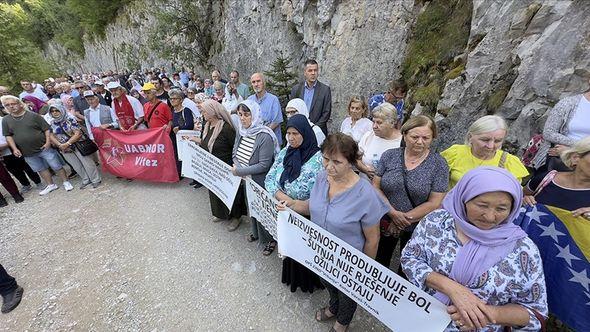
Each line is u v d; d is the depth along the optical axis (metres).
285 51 8.79
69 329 2.81
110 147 5.58
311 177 2.36
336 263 2.12
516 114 3.14
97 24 26.34
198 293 3.05
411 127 2.15
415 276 1.53
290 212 2.34
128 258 3.68
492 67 3.41
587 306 1.50
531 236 1.65
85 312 2.97
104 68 30.45
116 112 5.76
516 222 1.71
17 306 3.12
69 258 3.80
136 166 5.54
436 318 1.60
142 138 5.29
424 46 4.98
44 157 5.45
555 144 2.40
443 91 3.98
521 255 1.27
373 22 5.88
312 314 2.71
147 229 4.23
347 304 2.28
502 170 1.23
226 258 3.50
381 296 1.88
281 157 2.64
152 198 5.12
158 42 14.45
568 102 2.30
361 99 3.63
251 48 10.32
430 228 1.50
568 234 1.52
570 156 1.76
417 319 1.72
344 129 3.93
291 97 5.05
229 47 11.70
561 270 1.56
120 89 5.64
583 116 2.23
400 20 5.48
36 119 5.21
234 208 3.87
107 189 5.64
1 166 5.21
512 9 3.25
